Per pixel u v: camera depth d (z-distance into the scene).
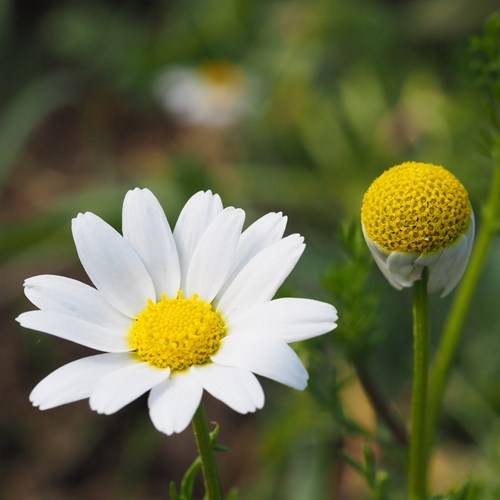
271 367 0.18
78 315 0.19
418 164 0.19
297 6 0.42
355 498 0.29
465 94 0.37
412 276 0.19
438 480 0.29
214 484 0.19
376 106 0.39
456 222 0.19
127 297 0.20
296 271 0.32
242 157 0.42
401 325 0.32
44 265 0.39
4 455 0.33
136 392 0.18
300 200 0.38
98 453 0.33
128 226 0.20
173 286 0.20
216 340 0.19
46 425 0.34
